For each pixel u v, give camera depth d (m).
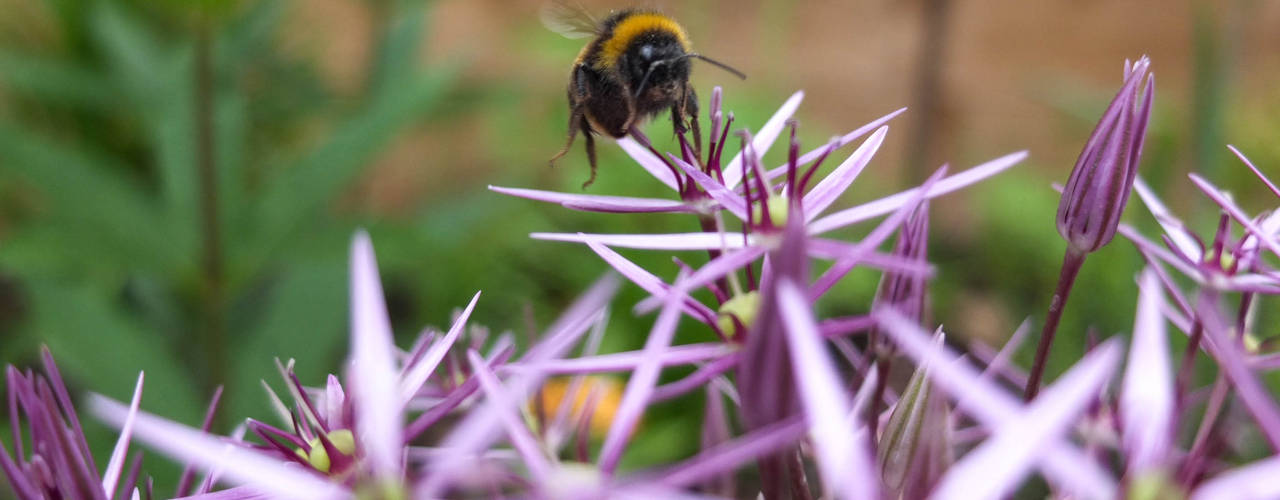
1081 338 0.47
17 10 0.57
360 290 0.21
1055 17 0.85
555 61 0.70
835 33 0.84
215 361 0.41
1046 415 0.20
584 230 0.55
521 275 0.54
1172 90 0.78
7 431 0.39
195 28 0.38
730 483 0.27
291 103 0.58
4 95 0.56
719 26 0.81
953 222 0.63
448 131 0.71
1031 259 0.56
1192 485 0.23
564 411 0.27
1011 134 0.72
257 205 0.44
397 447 0.22
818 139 0.61
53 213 0.44
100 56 0.55
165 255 0.42
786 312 0.21
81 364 0.39
